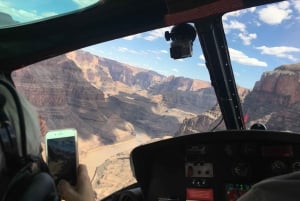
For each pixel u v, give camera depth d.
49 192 0.47
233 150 0.94
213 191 0.96
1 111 0.45
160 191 1.02
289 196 0.30
